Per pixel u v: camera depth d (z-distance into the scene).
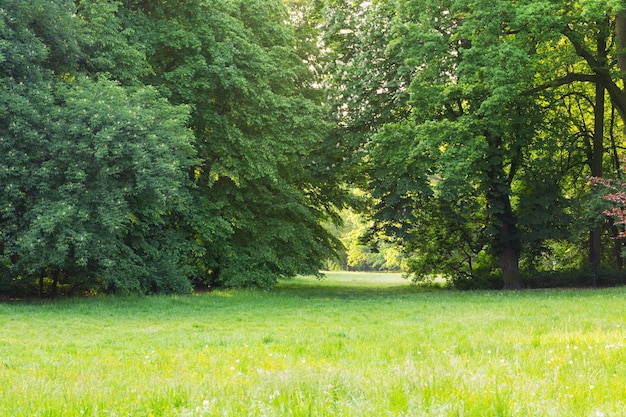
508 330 10.45
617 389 4.80
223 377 5.77
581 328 10.04
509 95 21.28
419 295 23.58
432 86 23.88
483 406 4.09
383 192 26.61
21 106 15.92
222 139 23.38
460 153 22.61
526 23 22.14
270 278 24.61
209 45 22.55
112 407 4.36
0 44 15.91
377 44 25.89
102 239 17.38
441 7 25.25
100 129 16.83
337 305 18.56
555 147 26.14
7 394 4.98
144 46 20.86
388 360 7.32
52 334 11.77
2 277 19.38
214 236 24.28
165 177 17.91
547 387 4.81
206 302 19.16
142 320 14.55
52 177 16.81
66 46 18.11
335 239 31.72
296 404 4.27
